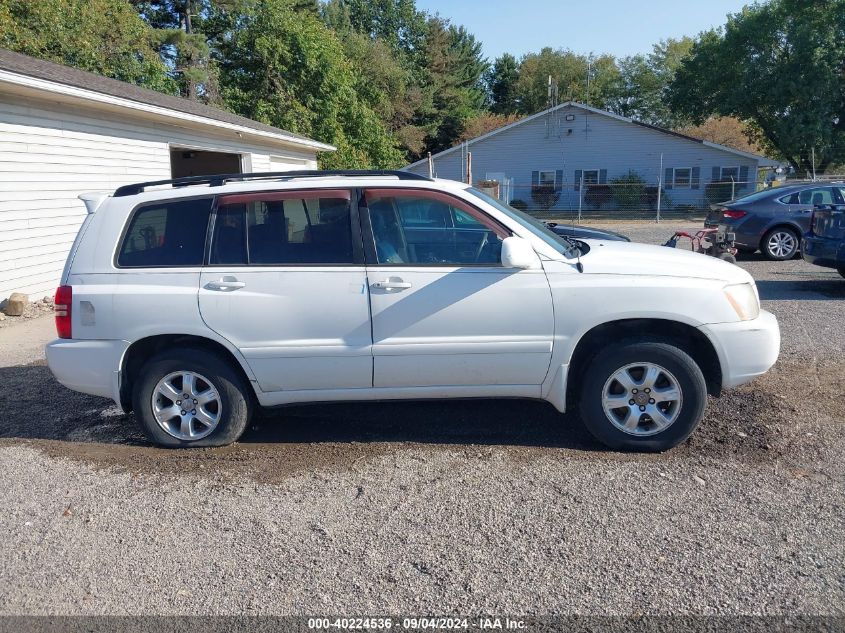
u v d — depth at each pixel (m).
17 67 9.34
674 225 28.48
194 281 4.50
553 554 3.36
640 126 35.91
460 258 4.53
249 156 18.06
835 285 10.69
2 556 3.48
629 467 4.28
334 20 50.62
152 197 4.64
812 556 3.28
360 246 4.49
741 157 35.00
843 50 33.94
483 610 2.97
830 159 36.59
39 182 10.29
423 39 57.81
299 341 4.47
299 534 3.61
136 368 4.78
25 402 5.91
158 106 12.12
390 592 3.11
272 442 4.83
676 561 3.27
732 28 38.12
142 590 3.18
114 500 4.03
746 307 4.43
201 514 3.84
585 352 4.64
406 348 4.44
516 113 64.25
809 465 4.25
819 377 5.98
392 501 3.93
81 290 4.56
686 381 4.34
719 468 4.23
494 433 4.90
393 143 36.78
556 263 4.42
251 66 31.20
